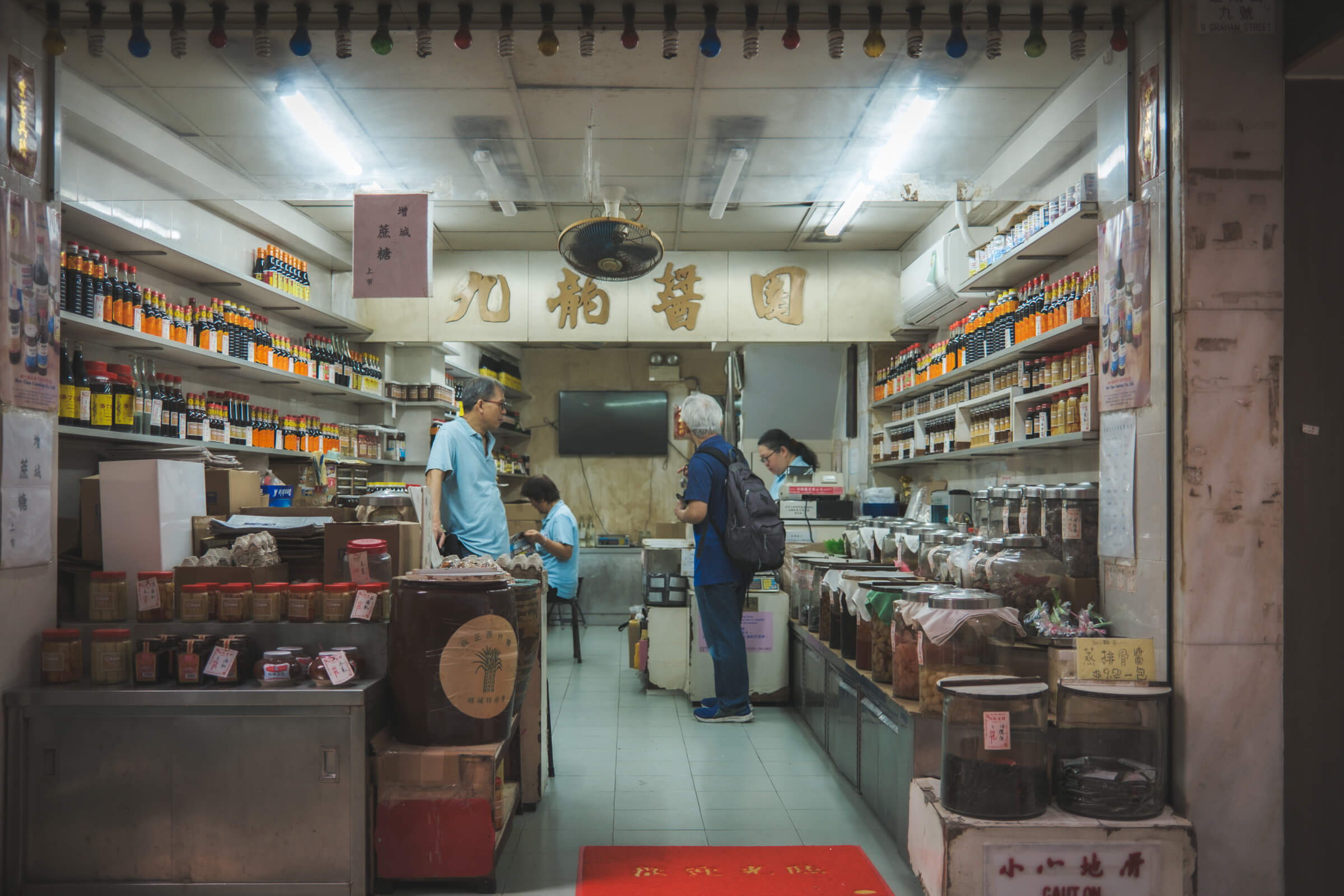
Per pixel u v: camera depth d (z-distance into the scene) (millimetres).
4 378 2598
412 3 2693
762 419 8125
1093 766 2420
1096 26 2756
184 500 3027
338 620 2697
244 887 2498
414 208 3301
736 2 2695
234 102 3494
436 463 4223
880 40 2707
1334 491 2521
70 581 3018
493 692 2605
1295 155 2555
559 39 3055
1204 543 2488
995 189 4012
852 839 3006
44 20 2814
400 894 2561
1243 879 2471
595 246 3854
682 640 5395
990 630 2779
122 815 2516
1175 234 2557
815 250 6656
